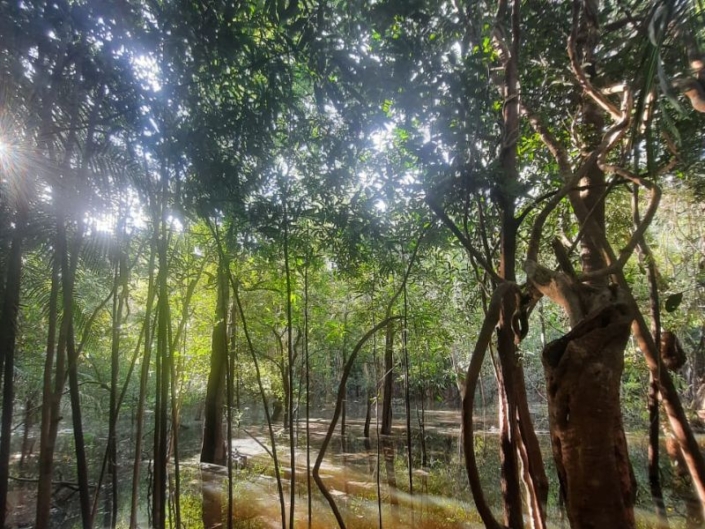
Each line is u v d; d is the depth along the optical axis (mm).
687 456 4324
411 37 3170
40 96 2957
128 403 11500
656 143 3709
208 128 3721
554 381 1499
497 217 3883
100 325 6926
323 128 4219
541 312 8719
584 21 3545
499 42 3191
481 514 1400
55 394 3420
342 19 3248
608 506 1368
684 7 1836
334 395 22844
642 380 10164
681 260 8859
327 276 9250
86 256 4258
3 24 2590
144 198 4113
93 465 8852
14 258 3410
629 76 3436
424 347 10695
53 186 3248
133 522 4344
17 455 9297
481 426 15984
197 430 14484
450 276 7184
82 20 2854
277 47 3617
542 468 3365
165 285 4215
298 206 4527
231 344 8938
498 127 3523
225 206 4395
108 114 3434
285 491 7688
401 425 16969
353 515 6488
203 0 3104
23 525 5766
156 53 3176
